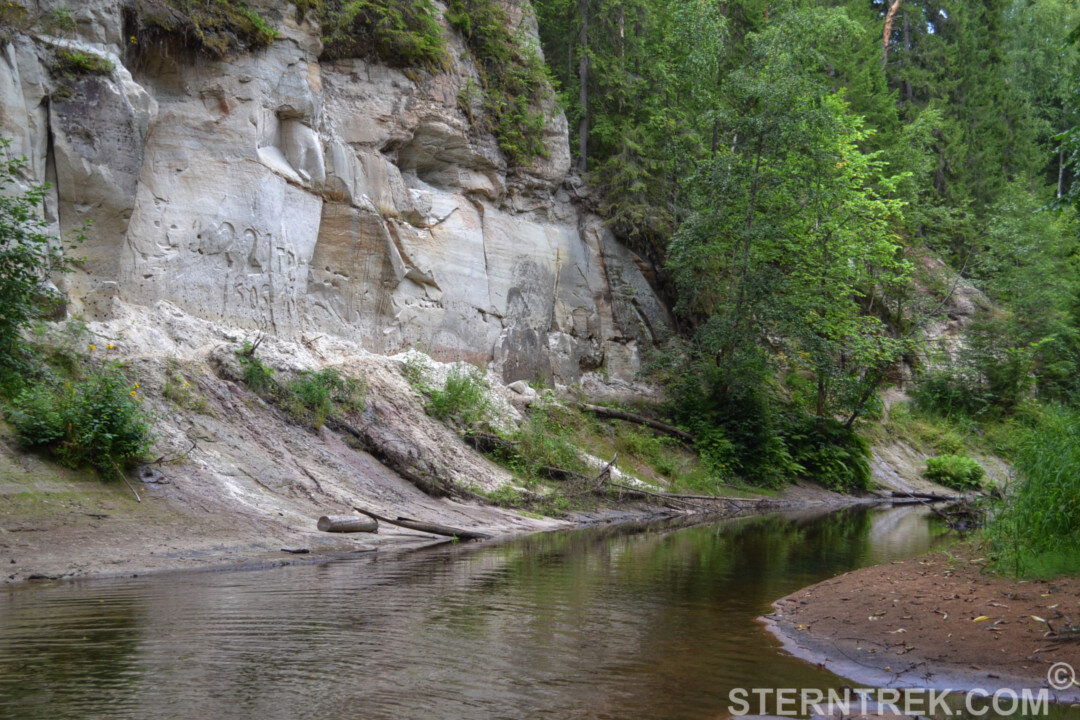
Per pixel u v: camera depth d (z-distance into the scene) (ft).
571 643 21.94
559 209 91.09
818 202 91.45
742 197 88.43
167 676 17.74
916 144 146.00
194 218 55.57
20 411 35.78
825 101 95.50
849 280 104.73
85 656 19.07
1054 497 28.99
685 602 28.12
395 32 70.49
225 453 43.50
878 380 96.02
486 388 71.82
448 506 51.65
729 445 83.61
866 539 49.60
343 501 45.27
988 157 161.89
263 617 23.53
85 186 47.91
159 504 36.76
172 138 55.42
